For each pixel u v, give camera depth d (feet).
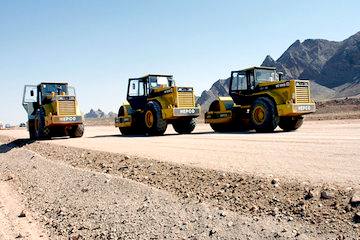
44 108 68.18
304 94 52.70
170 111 58.54
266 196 18.98
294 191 18.81
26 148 56.54
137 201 22.66
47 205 26.18
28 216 24.27
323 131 49.70
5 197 29.55
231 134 53.06
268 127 52.95
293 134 46.39
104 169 31.76
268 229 16.05
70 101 67.00
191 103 60.23
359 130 48.85
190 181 23.84
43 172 36.45
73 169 34.04
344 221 15.19
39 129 68.23
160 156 32.91
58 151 46.80
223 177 23.09
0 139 89.71
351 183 18.56
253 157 28.58
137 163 31.09
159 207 20.99
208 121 64.13
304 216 16.26
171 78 66.13
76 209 24.09
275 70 60.29
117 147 43.14
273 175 21.74
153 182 25.26
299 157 26.91
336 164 23.31
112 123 182.91
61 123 65.62
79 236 20.08
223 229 17.06
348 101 159.74
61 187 29.81
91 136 70.44
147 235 18.58
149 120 62.03
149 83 63.98
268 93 54.70
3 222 23.36
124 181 26.40
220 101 62.80
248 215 17.48
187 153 33.68
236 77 60.54
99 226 20.83
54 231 21.29
